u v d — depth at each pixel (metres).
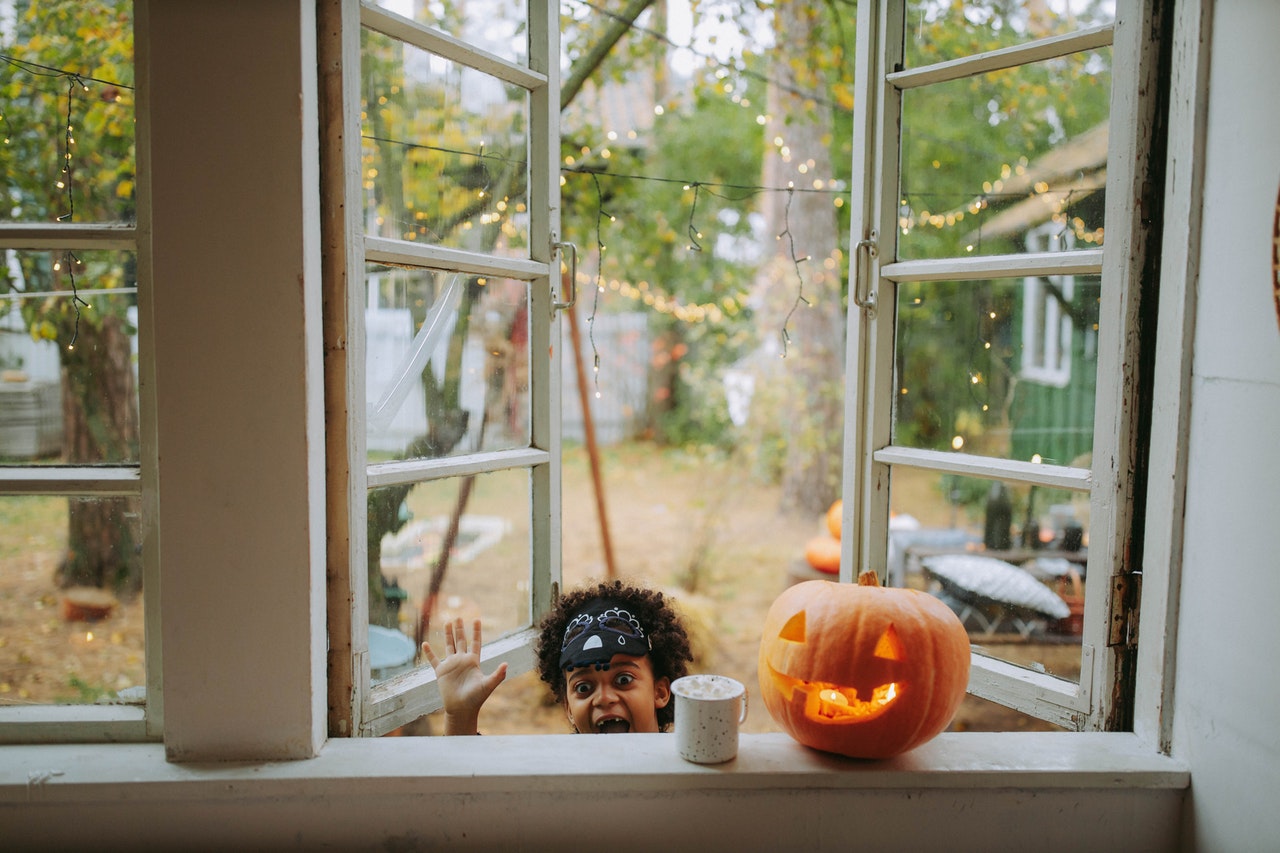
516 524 1.51
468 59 1.34
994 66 1.29
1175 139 1.08
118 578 1.13
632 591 1.42
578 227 3.78
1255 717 0.93
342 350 1.12
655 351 8.15
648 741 1.12
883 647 1.00
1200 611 1.03
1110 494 1.15
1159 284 1.12
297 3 1.00
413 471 1.25
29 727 1.11
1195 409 1.04
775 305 5.57
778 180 5.41
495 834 1.05
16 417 1.17
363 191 1.21
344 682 1.15
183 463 1.02
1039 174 1.44
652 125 5.42
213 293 1.01
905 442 1.49
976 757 1.07
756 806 1.05
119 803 1.03
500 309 1.47
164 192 1.00
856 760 1.06
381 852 1.05
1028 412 1.57
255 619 1.04
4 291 1.15
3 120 1.20
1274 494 0.91
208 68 0.99
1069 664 1.31
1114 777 1.04
